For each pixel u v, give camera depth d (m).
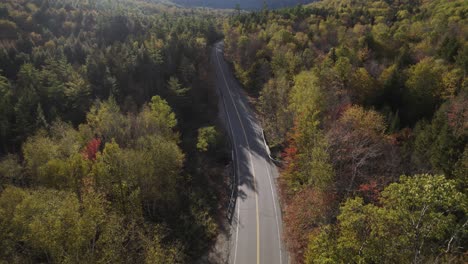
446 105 52.66
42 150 49.75
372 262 28.11
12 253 33.41
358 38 91.75
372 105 62.00
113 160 46.88
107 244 34.97
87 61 80.75
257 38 103.06
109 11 129.50
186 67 87.56
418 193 25.86
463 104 50.00
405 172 44.50
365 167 46.03
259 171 64.44
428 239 28.45
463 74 61.94
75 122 68.12
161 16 153.25
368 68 73.06
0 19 102.88
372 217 27.66
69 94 70.25
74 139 55.78
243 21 130.50
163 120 62.53
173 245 46.47
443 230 26.28
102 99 73.00
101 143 59.12
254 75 93.00
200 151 69.56
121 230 39.47
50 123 63.72
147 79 81.69
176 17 159.12
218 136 72.38
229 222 51.78
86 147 54.66
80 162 46.22
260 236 48.88
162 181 51.97
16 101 67.44
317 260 29.06
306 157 50.72
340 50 76.69
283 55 84.69
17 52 87.94
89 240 33.00
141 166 47.97
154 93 79.75
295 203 49.72
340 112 57.72
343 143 48.69
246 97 93.31
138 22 121.56
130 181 47.41
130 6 181.00
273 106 78.38
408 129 54.06
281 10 138.00
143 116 61.19
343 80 65.81
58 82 71.44
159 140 52.44
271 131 75.19
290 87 73.94
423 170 41.75
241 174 63.56
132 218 44.66
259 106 87.19
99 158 47.97
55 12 119.31
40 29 109.62
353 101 63.47
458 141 42.88
